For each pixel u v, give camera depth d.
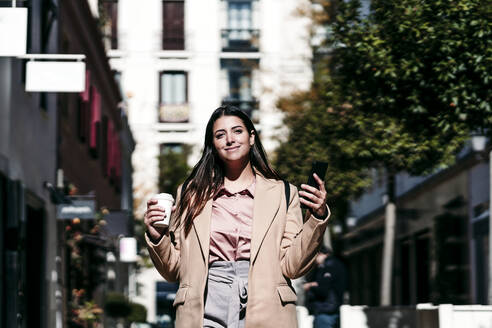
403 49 11.40
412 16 11.08
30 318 15.41
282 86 23.27
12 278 12.67
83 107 21.62
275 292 4.11
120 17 44.06
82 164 21.70
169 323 29.22
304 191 4.10
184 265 4.20
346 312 13.22
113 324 27.55
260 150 4.39
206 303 4.12
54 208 17.03
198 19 44.25
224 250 4.17
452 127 11.34
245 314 4.10
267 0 43.88
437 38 10.87
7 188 12.73
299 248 4.10
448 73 10.83
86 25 22.06
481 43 10.73
